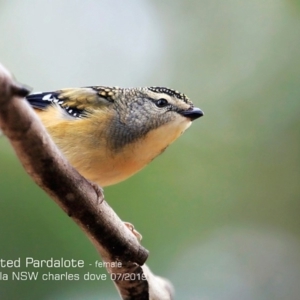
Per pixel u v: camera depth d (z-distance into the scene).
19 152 1.90
